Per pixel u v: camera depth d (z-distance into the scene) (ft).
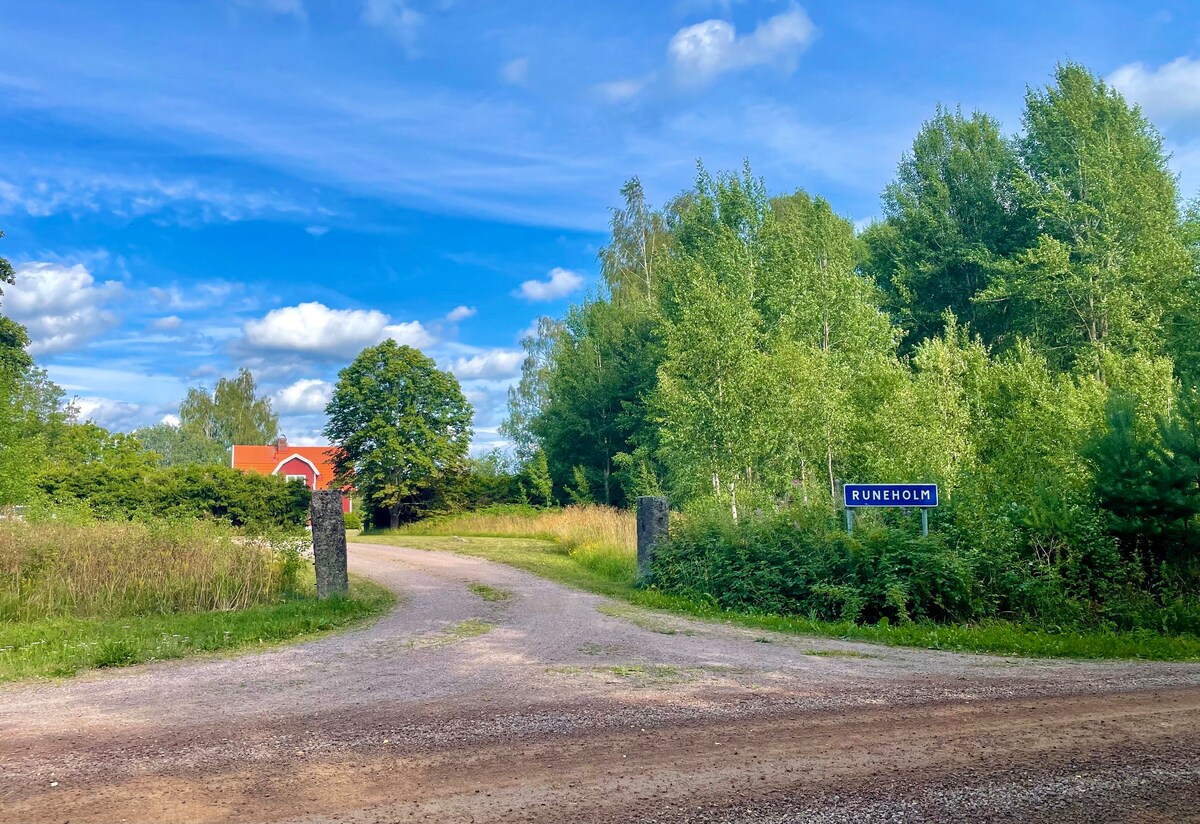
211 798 16.19
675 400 79.41
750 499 64.80
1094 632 40.09
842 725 21.22
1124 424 47.06
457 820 15.10
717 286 81.00
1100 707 23.02
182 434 295.07
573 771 17.72
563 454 162.40
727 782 16.99
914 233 142.00
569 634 37.93
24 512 63.21
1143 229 105.50
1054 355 112.78
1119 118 119.14
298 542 54.70
